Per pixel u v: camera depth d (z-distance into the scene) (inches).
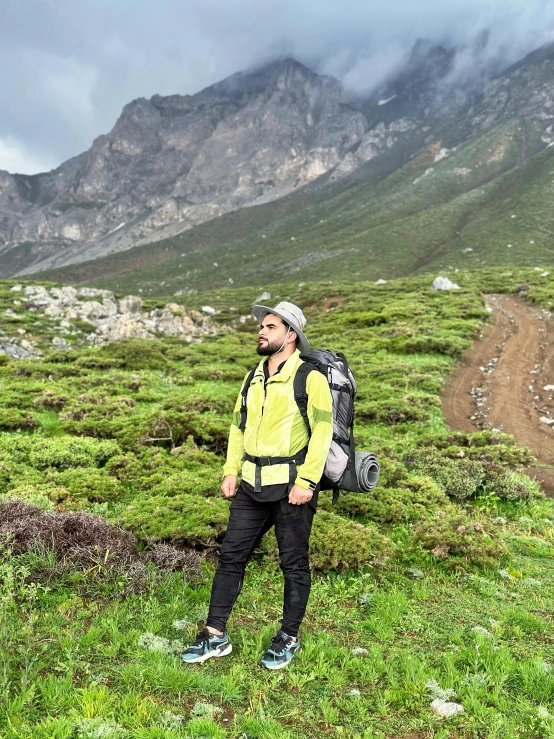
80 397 710.5
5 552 196.4
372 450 476.7
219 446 495.5
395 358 1096.8
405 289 2834.6
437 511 319.6
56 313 2162.9
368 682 148.7
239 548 156.1
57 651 145.8
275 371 155.5
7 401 652.1
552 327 1518.2
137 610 178.5
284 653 151.1
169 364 1152.2
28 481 335.3
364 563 243.4
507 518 365.1
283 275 7662.4
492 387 901.8
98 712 120.7
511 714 136.8
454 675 151.0
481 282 2768.2
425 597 218.1
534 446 567.8
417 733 128.0
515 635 186.2
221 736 117.0
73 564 198.1
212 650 150.6
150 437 491.8
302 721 128.7
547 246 6446.9
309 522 154.7
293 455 150.5
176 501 277.3
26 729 111.8
